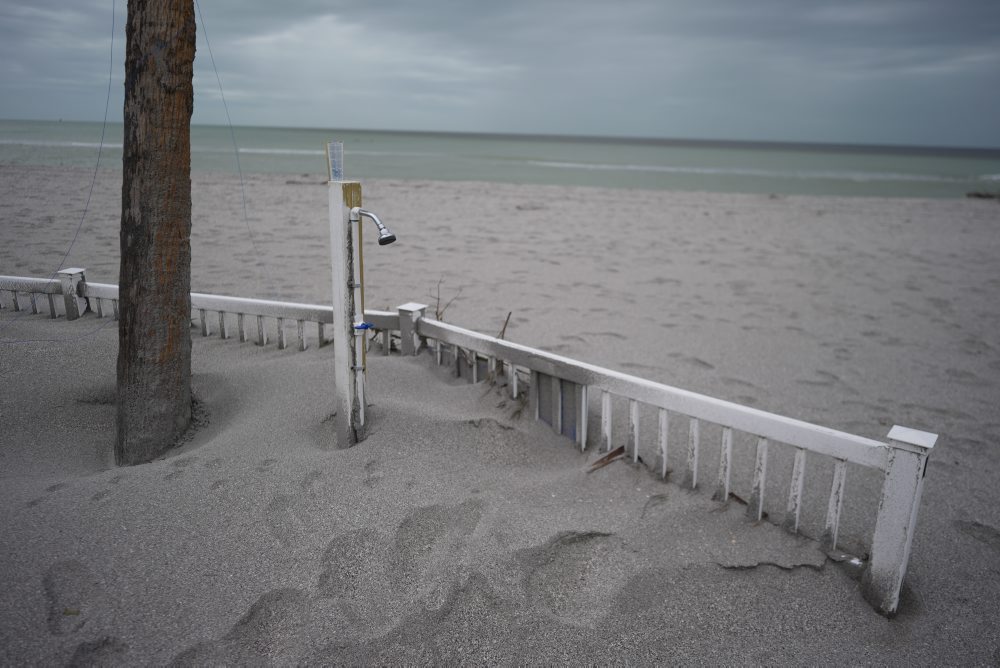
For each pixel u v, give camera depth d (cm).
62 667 213
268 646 227
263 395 401
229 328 562
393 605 245
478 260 964
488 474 329
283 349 491
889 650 237
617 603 251
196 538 273
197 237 1016
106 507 291
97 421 392
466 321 668
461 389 406
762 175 3297
